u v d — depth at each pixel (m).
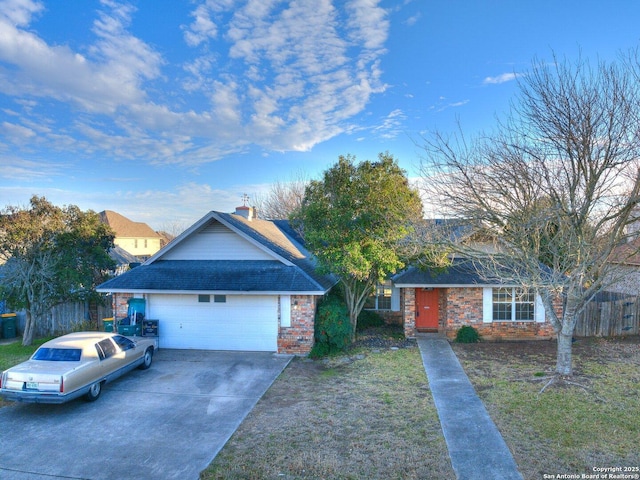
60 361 10.52
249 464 7.61
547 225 11.52
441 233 13.29
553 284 11.09
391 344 16.78
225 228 17.19
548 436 8.42
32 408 10.45
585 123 10.12
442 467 7.36
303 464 7.52
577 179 10.32
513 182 11.39
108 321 17.08
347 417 9.63
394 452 7.92
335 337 15.44
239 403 10.68
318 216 15.77
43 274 17.62
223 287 15.36
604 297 20.33
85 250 20.64
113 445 8.49
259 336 15.88
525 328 17.33
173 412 10.13
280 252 17.33
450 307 17.53
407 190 15.46
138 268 17.14
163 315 16.41
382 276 16.06
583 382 11.55
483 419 9.32
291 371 13.45
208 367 13.85
